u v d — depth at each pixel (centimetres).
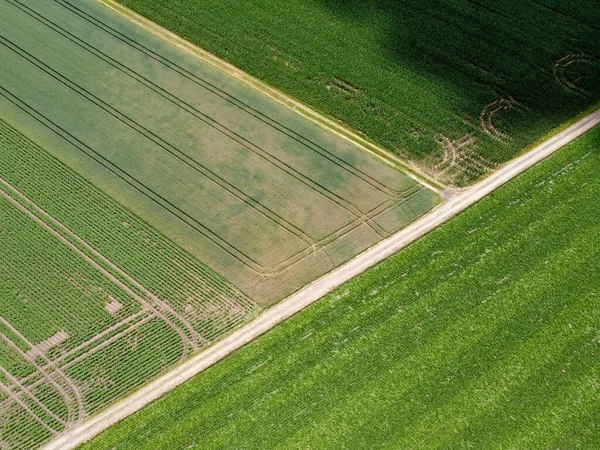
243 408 2455
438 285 2653
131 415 2466
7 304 2742
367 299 2648
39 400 2530
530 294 2608
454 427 2369
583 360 2459
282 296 2700
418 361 2498
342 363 2514
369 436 2370
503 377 2448
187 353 2589
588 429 2327
